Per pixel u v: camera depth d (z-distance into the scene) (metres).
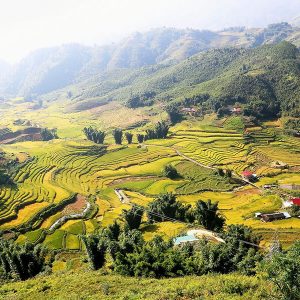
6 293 42.25
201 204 75.81
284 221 86.31
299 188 115.25
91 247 54.75
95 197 118.06
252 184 125.19
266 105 195.50
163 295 32.22
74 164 149.88
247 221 89.62
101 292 36.97
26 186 118.44
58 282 42.59
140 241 57.56
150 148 172.38
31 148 169.62
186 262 46.16
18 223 92.12
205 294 31.64
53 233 89.12
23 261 56.03
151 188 126.62
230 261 46.34
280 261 25.55
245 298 29.12
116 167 149.00
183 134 188.50
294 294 24.69
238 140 168.88
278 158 148.25
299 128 173.25
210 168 142.50
